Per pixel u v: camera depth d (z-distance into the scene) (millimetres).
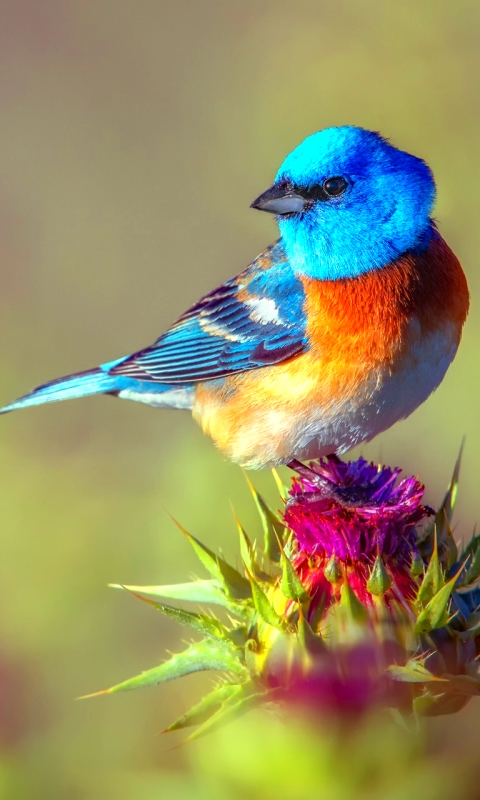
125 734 10555
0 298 19844
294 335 10102
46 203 21188
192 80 21672
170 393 12367
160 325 19906
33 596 12812
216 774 7719
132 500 13875
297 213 10086
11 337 19094
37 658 12289
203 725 7457
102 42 22469
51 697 11461
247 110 19094
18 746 10055
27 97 22281
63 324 19766
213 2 21906
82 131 22109
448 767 7613
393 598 7902
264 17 18406
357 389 9875
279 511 8797
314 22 16188
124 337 19578
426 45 15242
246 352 10906
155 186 21000
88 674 12297
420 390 10008
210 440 14156
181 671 7934
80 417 17109
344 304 9836
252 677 7883
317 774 7578
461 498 14148
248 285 11219
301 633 7746
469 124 14758
